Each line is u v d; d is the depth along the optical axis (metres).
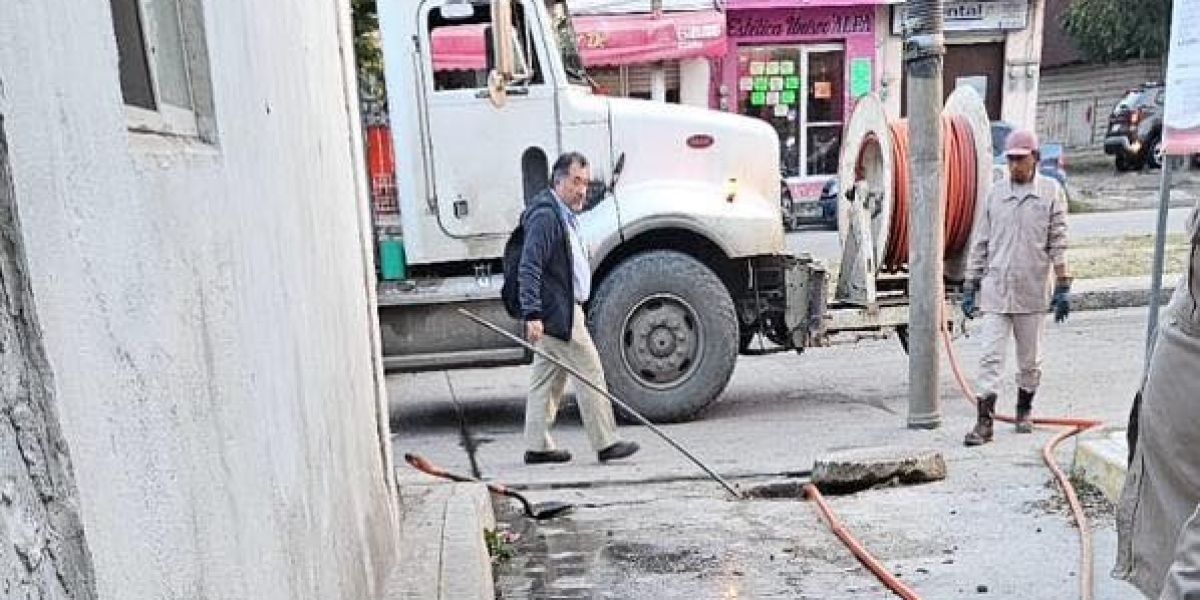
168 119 1.81
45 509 1.07
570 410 7.50
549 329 5.75
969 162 6.78
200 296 1.70
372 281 4.22
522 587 4.12
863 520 4.62
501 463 6.12
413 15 6.47
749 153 6.85
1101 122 24.33
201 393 1.64
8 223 1.04
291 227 2.59
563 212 5.71
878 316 7.00
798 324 6.98
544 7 6.64
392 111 6.54
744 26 16.86
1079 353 8.23
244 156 2.15
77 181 1.22
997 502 4.73
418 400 8.14
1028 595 3.74
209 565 1.60
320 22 3.44
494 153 6.61
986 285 5.81
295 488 2.31
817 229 16.14
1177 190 18.47
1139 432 2.73
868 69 17.19
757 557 4.30
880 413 6.87
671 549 4.45
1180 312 2.56
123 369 1.31
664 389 6.73
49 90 1.16
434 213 6.61
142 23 1.70
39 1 1.15
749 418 6.91
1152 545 2.64
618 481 5.57
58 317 1.13
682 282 6.61
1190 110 4.25
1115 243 13.01
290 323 2.45
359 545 3.12
